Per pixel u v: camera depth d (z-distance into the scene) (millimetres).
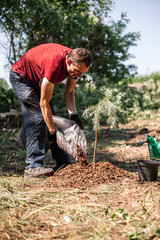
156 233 1727
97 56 8773
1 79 7809
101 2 8008
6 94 7645
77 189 2629
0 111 7195
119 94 7402
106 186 2709
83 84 8242
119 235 1801
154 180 2887
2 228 1855
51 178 3020
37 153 3258
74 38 7758
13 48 6637
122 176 2988
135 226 1900
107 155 4375
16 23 6387
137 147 4848
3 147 4840
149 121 7605
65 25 6969
